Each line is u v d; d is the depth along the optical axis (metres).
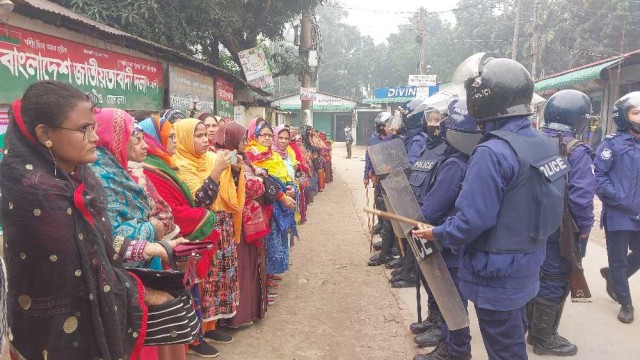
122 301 1.69
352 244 6.98
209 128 4.03
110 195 2.10
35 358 1.56
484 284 2.29
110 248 1.75
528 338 3.54
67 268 1.52
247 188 3.80
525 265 2.23
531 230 2.22
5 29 3.55
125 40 5.09
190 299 2.01
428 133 3.77
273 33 13.42
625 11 22.44
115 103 5.34
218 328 4.01
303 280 5.31
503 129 2.31
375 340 3.82
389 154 3.26
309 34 14.99
